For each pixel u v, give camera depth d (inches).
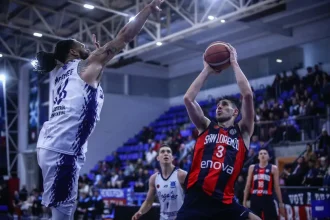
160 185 231.1
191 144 713.0
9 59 1034.7
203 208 142.8
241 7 552.1
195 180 145.5
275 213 333.1
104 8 629.9
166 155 228.5
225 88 888.3
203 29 609.6
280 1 533.0
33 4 692.1
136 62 953.5
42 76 991.6
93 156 905.5
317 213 387.5
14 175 1045.2
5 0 662.5
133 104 972.6
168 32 676.7
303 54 773.3
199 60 945.5
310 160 504.7
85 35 792.9
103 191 639.8
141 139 899.4
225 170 144.1
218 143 147.3
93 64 123.8
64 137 120.4
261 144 612.1
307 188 403.9
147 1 618.8
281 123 642.2
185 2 663.8
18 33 827.4
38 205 798.5
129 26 126.7
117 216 355.6
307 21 733.9
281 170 613.3
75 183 123.1
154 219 325.1
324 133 549.3
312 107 622.2
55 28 786.2
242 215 144.0
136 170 747.4
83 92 122.0
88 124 123.0
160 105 1010.1
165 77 1020.5
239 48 860.0
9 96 1051.9
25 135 1035.3
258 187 336.5
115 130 940.0
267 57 832.9
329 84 636.1
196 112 151.0
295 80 719.7
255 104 759.1
